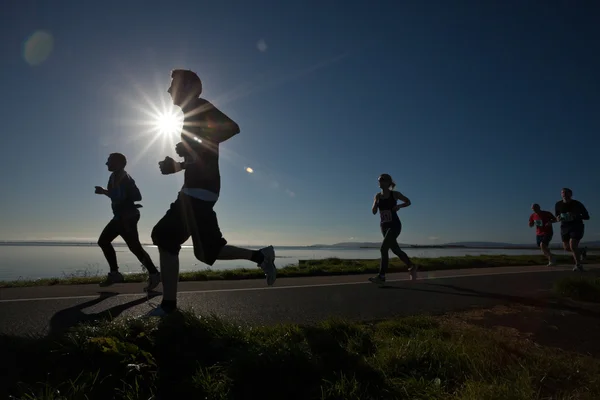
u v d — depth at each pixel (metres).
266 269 3.91
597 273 9.51
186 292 5.84
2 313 4.18
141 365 2.41
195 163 3.65
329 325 3.39
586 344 3.44
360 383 2.38
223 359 2.62
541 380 2.49
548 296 5.69
